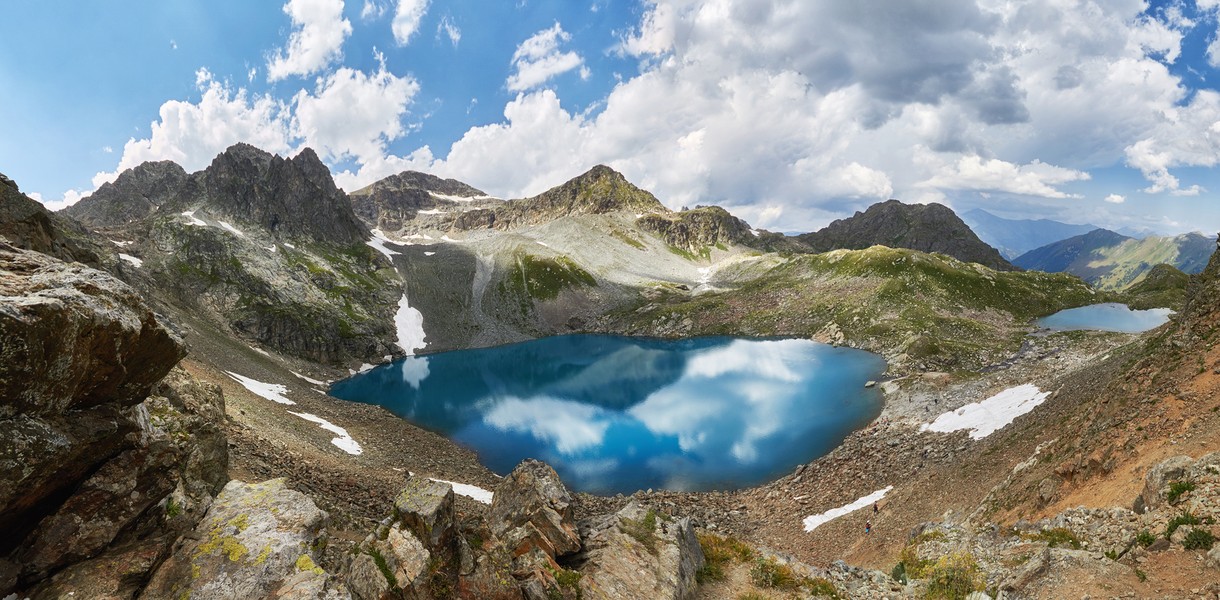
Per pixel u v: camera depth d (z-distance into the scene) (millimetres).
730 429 86250
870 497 50125
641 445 81438
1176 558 15445
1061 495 26641
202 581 11125
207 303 141625
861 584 22812
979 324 134875
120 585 10617
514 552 17906
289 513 13391
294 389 101062
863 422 82312
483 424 94438
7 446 8734
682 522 23406
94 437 10242
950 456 51281
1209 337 27734
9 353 8266
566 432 89000
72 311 9062
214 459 19484
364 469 53469
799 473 64875
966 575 20422
